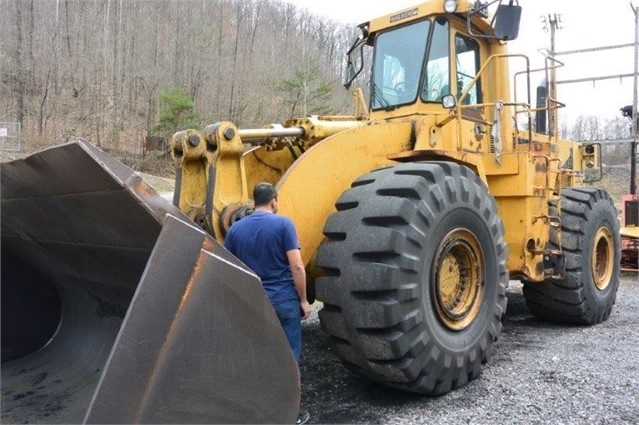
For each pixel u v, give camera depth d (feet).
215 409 7.30
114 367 6.44
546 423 11.04
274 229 10.98
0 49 121.60
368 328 11.57
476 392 12.76
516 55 16.49
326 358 15.44
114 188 7.47
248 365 7.63
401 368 11.62
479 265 13.94
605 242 21.83
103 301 11.61
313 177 13.10
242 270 7.61
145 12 139.03
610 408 11.72
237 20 154.20
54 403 10.18
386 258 11.67
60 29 129.08
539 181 17.49
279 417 7.95
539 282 19.57
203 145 12.44
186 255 7.13
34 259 12.06
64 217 9.41
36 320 12.60
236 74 132.87
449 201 12.92
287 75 129.70
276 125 14.40
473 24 17.28
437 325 12.46
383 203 12.05
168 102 102.12
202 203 12.57
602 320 21.06
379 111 17.54
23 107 110.73
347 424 11.04
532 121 19.39
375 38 18.12
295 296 11.11
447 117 15.56
